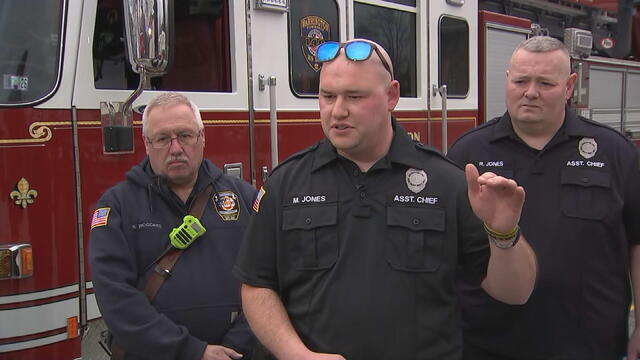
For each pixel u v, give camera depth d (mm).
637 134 8492
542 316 2219
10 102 2471
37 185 2502
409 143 1716
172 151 2084
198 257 2113
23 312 2461
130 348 1963
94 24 2729
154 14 2414
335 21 3975
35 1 2561
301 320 1672
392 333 1597
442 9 4930
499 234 1538
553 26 7789
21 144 2471
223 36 3336
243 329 2117
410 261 1606
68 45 2619
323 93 1646
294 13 3670
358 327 1599
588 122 2281
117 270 2006
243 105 3371
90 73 2697
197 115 2162
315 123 3818
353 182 1671
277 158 3514
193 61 3391
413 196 1645
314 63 3824
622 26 8609
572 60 6758
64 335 2578
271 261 1726
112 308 1958
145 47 2424
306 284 1664
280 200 1708
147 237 2098
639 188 2207
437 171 1674
